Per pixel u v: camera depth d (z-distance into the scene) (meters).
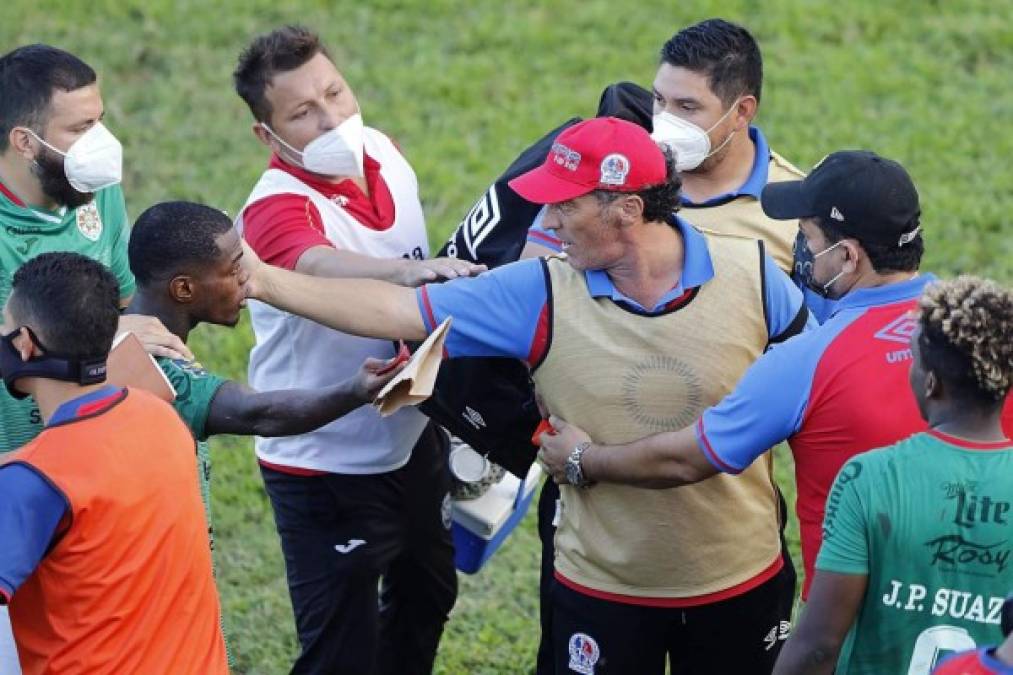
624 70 37.91
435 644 20.33
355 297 15.84
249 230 17.80
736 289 15.32
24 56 16.45
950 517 12.70
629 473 15.20
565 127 18.69
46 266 13.25
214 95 37.00
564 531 16.62
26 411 16.28
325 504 18.44
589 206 14.85
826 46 38.84
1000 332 12.46
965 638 12.97
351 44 39.00
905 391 14.10
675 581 16.09
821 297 15.59
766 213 15.31
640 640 16.36
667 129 18.20
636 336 15.25
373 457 18.34
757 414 14.43
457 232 18.62
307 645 18.97
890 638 13.16
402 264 16.75
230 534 24.33
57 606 13.10
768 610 16.62
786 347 14.46
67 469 12.88
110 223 18.20
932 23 39.59
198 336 28.83
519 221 18.05
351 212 18.22
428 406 17.66
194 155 34.75
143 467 13.33
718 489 15.77
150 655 13.45
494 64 38.28
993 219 32.00
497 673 21.23
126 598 13.20
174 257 15.40
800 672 13.28
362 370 14.62
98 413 13.27
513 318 15.53
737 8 40.38
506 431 17.64
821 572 13.09
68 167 16.50
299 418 14.89
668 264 15.25
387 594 20.05
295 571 18.86
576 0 40.97
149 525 13.32
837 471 14.41
